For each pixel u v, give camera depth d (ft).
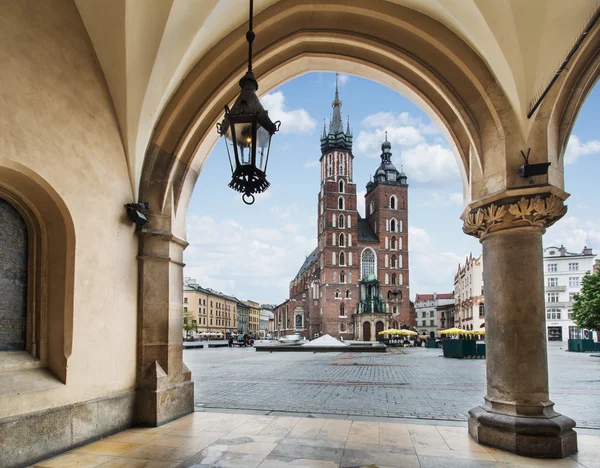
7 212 18.86
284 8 23.41
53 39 19.39
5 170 17.43
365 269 285.84
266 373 52.95
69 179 19.57
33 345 19.25
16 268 19.06
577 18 17.65
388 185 296.71
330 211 277.44
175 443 19.34
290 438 20.13
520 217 19.17
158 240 24.43
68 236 19.72
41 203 19.42
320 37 24.16
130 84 21.95
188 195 27.09
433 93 23.68
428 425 22.86
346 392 35.60
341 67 26.68
